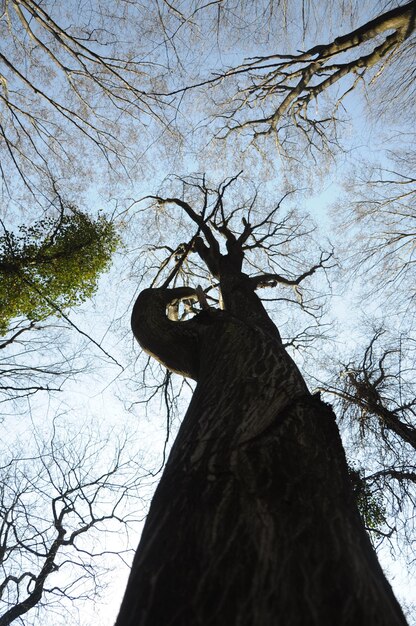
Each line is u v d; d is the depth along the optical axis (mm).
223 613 1512
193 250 7246
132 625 1566
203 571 1676
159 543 1881
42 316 6727
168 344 4160
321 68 6723
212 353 3516
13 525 7824
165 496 2145
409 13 5512
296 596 1557
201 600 1564
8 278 6109
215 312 4129
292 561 1689
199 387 3186
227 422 2527
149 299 4664
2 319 6652
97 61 5578
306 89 7395
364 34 5859
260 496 1995
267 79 7664
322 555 1736
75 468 8727
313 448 2402
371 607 1570
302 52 6781
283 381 3004
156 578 1710
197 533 1849
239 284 5535
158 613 1570
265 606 1522
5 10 5500
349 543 1840
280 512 1918
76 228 6594
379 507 7074
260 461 2201
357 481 6711
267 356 3293
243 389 2867
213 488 2055
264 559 1693
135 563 1887
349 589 1606
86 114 6836
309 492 2068
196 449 2357
